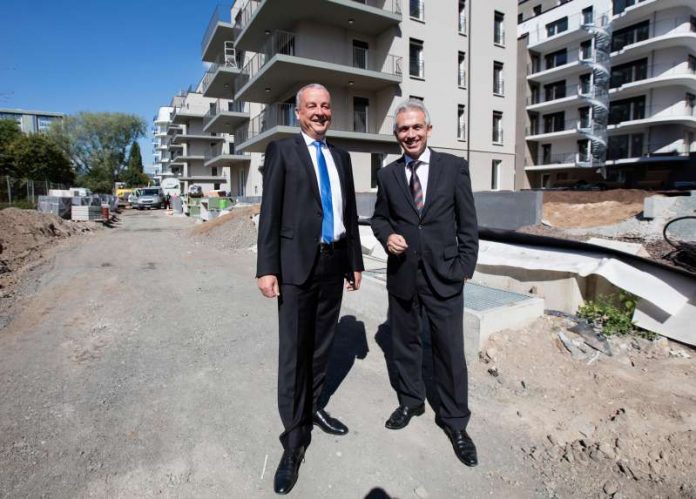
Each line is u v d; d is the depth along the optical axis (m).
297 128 18.58
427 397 3.00
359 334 4.17
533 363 3.15
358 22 19.31
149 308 5.25
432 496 2.02
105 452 2.35
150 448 2.39
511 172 25.16
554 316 3.88
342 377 3.30
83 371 3.41
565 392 2.86
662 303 3.50
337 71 18.36
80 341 4.11
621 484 2.04
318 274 2.36
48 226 13.02
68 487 2.07
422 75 20.77
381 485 2.10
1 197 21.81
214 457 2.32
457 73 22.09
